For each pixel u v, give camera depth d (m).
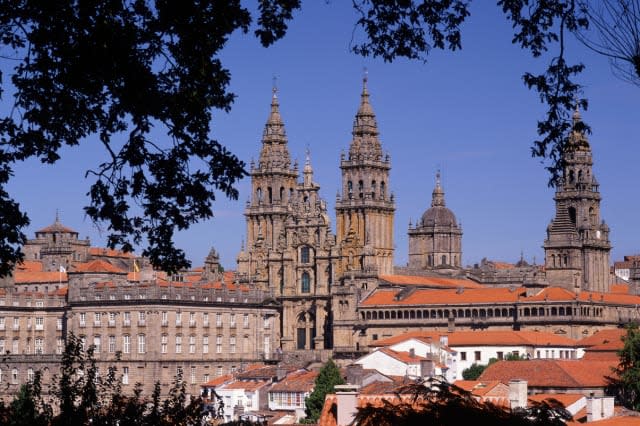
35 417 66.38
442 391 54.50
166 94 61.09
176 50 60.94
